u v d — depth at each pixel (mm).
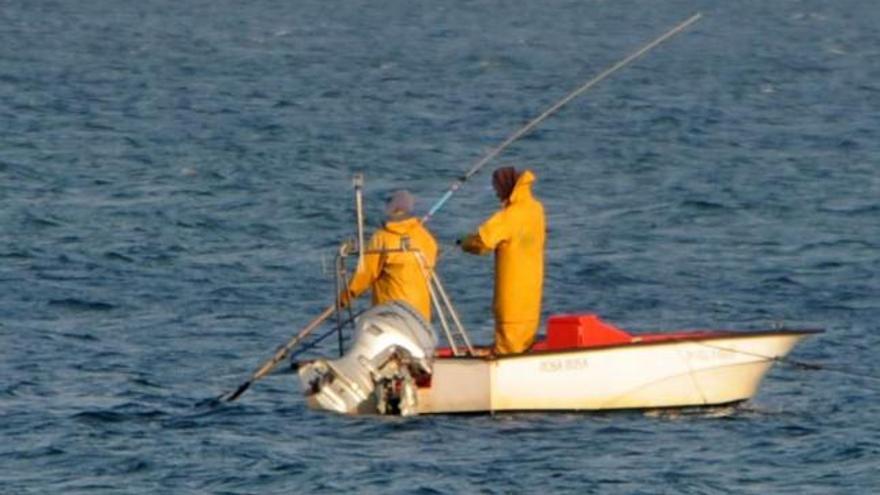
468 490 56375
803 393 69812
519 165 152750
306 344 75500
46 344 79375
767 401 68375
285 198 126938
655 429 63531
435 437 62469
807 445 61688
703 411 66125
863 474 58125
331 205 124062
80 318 85750
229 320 85562
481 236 65562
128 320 85375
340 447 61344
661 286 95562
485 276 96625
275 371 74188
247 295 91750
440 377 65000
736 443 61812
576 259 103188
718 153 159000
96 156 150500
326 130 177750
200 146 160500
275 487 56875
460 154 161000
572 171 147500
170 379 72875
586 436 62531
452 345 67125
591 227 116000
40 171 139000
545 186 137375
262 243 108688
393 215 66812
